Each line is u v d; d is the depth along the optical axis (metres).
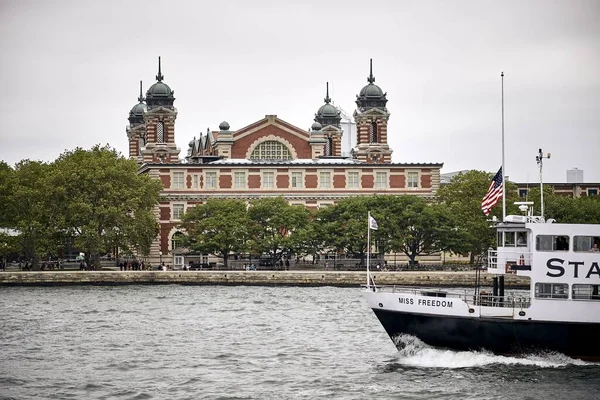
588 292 75.56
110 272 151.62
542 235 75.88
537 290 75.94
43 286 149.50
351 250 166.88
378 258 175.38
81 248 161.62
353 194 188.75
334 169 188.88
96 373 74.50
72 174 160.50
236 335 92.88
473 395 66.62
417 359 78.06
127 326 99.19
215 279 150.75
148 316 107.81
